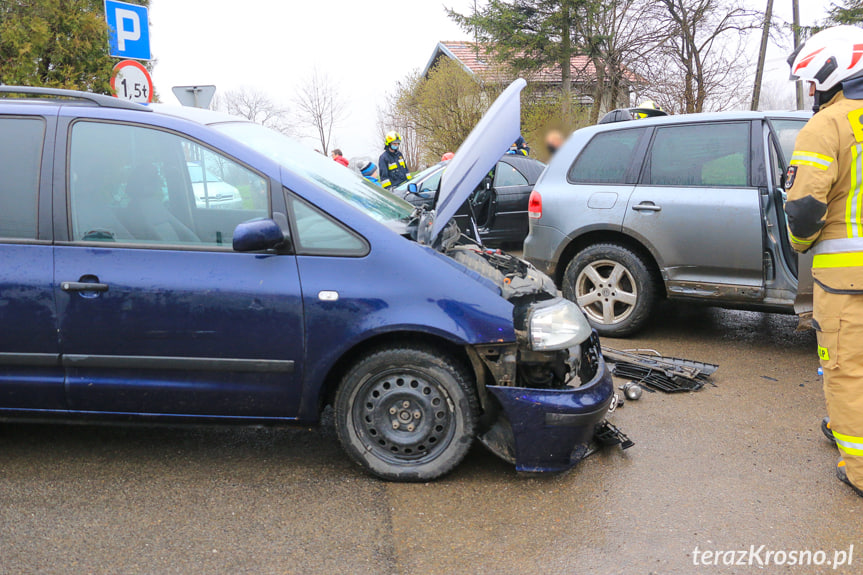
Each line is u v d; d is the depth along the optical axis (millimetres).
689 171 5445
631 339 5852
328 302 3160
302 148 3965
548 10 22469
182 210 3277
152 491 3234
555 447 3209
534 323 3143
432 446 3297
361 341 3168
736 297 5270
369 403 3293
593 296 5855
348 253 3201
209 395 3277
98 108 3363
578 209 5812
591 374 3502
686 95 22266
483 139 3412
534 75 22844
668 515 3025
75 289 3193
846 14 20906
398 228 3344
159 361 3227
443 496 3197
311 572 2613
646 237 5492
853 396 3104
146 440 3826
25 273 3215
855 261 3033
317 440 3840
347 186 3633
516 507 3098
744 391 4590
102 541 2809
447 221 3330
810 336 5957
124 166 3299
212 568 2635
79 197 3277
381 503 3135
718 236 5230
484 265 3518
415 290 3152
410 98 22703
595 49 22484
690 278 5410
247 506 3102
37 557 2689
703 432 3924
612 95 23234
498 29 22312
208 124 3445
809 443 3762
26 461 3545
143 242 3258
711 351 5512
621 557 2713
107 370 3268
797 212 3045
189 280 3193
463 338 3115
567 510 3072
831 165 2994
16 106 3355
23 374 3291
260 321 3188
